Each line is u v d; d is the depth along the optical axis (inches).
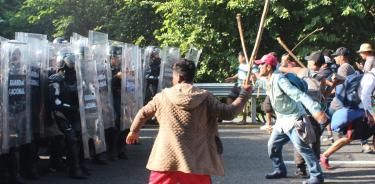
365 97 365.1
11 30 1029.2
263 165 413.1
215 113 223.0
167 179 220.8
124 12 975.6
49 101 353.7
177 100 221.1
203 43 775.1
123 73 416.8
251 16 759.7
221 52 780.0
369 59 442.3
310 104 310.7
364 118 371.9
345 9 722.8
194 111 221.8
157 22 970.7
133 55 437.7
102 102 396.5
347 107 374.6
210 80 791.7
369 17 767.1
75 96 356.8
